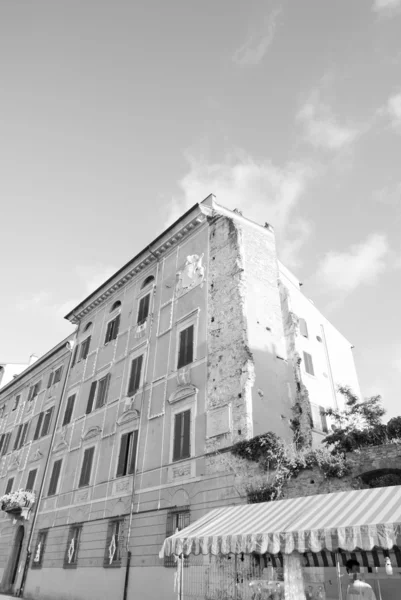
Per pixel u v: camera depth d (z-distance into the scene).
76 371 32.09
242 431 17.12
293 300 27.45
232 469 16.52
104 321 31.58
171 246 27.45
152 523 18.89
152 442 21.14
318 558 12.70
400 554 9.97
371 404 18.97
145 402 23.00
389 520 8.38
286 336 22.34
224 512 13.41
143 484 20.42
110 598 18.98
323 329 29.78
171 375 22.11
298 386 20.73
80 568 21.86
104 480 23.20
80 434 27.59
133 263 29.94
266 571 13.67
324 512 10.10
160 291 26.53
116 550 20.31
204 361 20.58
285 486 14.53
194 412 19.59
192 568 15.48
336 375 28.81
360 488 12.91
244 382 18.11
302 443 19.05
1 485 35.09
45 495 28.22
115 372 27.12
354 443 13.67
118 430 24.05
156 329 25.22
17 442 36.19
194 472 18.06
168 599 16.41
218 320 21.12
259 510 12.28
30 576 25.73
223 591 14.09
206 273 23.47
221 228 24.05
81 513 23.81
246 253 23.36
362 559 11.02
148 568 17.97
